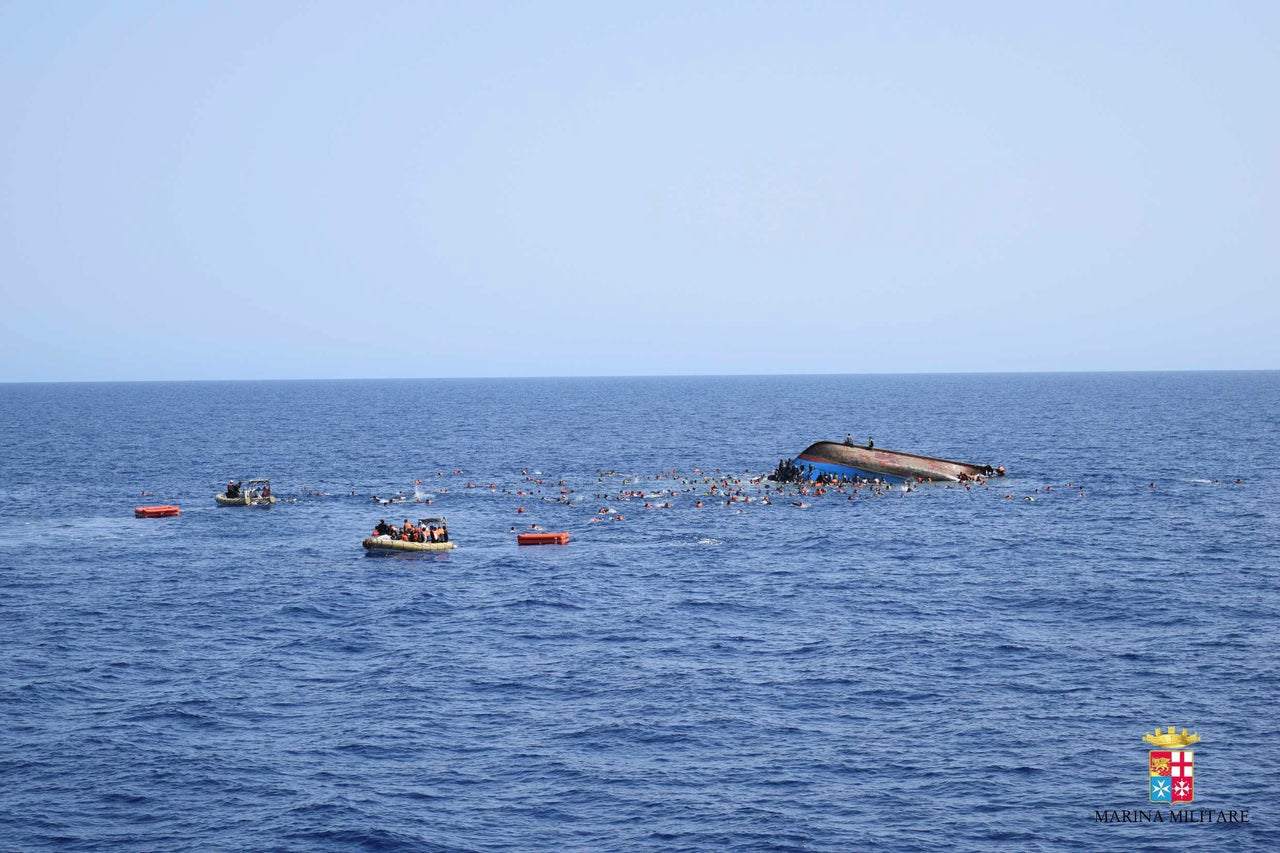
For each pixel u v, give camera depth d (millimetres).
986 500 110250
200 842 35844
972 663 53344
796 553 83000
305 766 41719
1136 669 51969
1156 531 89938
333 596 69250
